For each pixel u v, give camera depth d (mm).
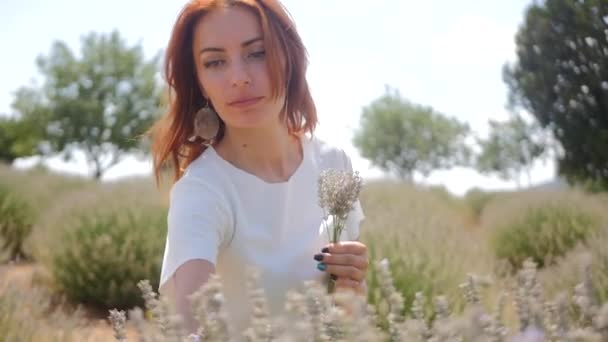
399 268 4094
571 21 14461
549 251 8086
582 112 14727
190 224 1393
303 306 881
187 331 1243
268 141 1571
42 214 9781
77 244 7039
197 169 1503
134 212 7516
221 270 1515
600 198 10227
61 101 32438
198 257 1355
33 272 7250
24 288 4055
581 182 15633
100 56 33125
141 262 7066
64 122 32344
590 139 14609
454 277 4199
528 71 15188
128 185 9711
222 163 1517
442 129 39688
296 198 1574
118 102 33094
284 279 1514
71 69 32812
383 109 40531
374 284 3926
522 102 15672
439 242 5082
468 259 4773
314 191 1613
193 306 930
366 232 4863
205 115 1625
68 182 14539
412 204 9781
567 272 3746
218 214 1438
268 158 1588
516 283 1138
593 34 14234
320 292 899
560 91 14836
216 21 1465
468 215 17047
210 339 884
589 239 4840
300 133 1694
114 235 7223
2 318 3395
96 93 33000
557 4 14523
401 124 39938
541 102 15117
